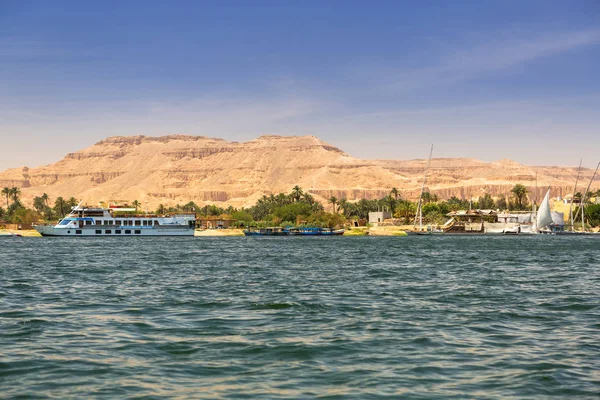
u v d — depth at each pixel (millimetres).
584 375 23609
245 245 145000
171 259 90812
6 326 33031
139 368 24672
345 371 24328
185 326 33188
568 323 34312
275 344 28750
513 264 80812
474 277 62094
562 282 56906
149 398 21141
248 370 24469
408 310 39000
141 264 79875
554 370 24234
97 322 34281
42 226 197000
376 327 33062
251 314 37312
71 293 47625
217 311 38438
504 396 21312
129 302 42438
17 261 85875
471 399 21016
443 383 22766
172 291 49188
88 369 24469
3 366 24844
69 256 98312
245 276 63219
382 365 25172
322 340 29672
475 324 33969
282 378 23406
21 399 21000
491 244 152000
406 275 64375
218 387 22281
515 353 27062
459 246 139625
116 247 131500
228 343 28969
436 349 27859
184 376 23625
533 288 51750
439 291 49562
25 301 42938
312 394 21531
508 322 34656
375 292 48812
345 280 58969
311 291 49500
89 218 196625
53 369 24453
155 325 33438
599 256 99438
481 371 24266
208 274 65438
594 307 40156
